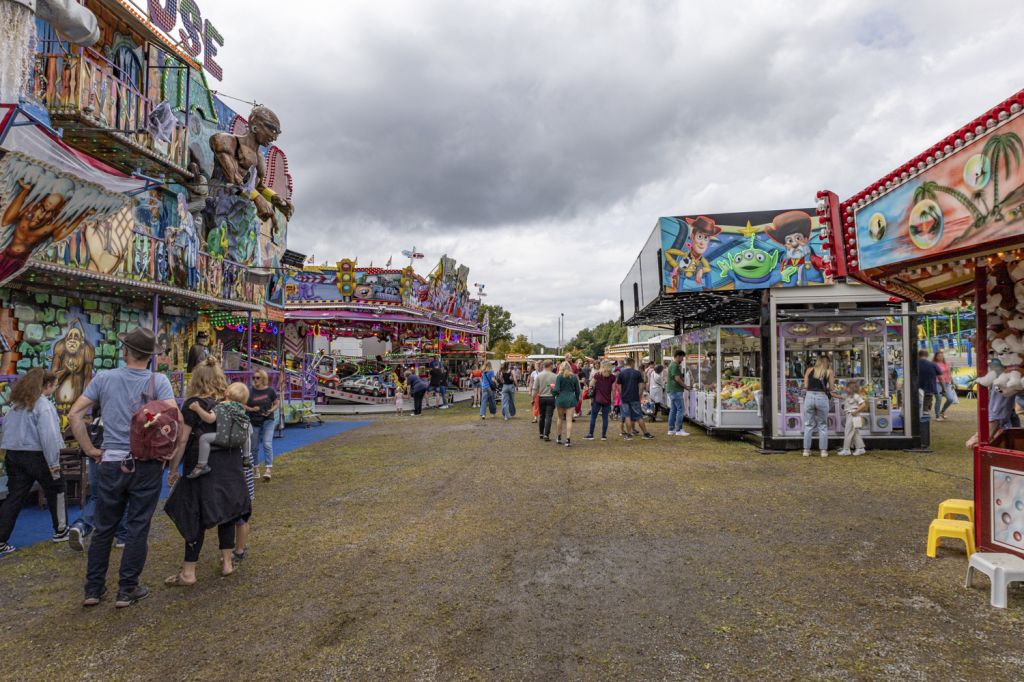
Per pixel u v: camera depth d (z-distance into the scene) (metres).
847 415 9.47
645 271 13.19
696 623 3.50
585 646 3.23
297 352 22.17
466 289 30.83
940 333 28.44
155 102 10.34
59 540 5.25
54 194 5.40
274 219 16.48
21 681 2.92
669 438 11.88
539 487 7.30
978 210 3.65
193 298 9.84
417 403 18.62
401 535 5.34
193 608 3.78
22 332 7.64
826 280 9.88
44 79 7.29
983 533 4.29
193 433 4.12
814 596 3.87
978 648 3.15
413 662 3.07
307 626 3.51
